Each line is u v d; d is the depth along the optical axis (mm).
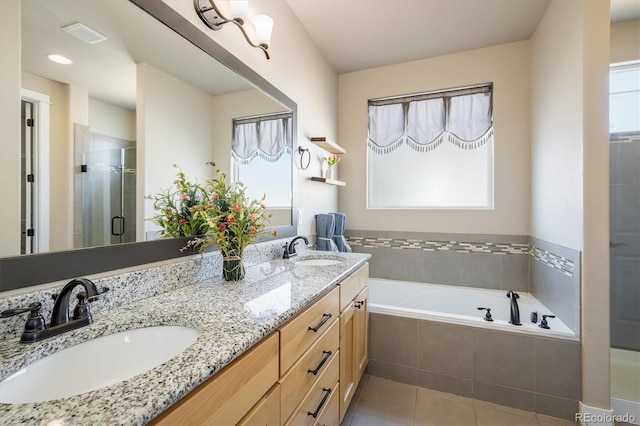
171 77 1217
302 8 2135
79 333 771
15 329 734
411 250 2928
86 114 933
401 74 2947
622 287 2277
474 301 2596
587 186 1678
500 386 1858
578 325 1729
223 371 706
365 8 2129
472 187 2811
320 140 2463
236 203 1354
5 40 749
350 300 1663
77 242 903
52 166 849
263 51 1791
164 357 854
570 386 1722
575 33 1770
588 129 1671
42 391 669
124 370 803
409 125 2945
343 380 1527
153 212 1152
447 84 2787
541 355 1778
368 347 2139
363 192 3111
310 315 1143
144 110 1118
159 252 1167
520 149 2562
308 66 2451
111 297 961
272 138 1918
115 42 1014
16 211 769
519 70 2559
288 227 2094
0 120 738
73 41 901
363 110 3098
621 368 2074
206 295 1119
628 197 2262
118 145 1030
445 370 1979
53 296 812
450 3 2072
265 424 853
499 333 1868
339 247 2654
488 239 2676
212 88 1431
